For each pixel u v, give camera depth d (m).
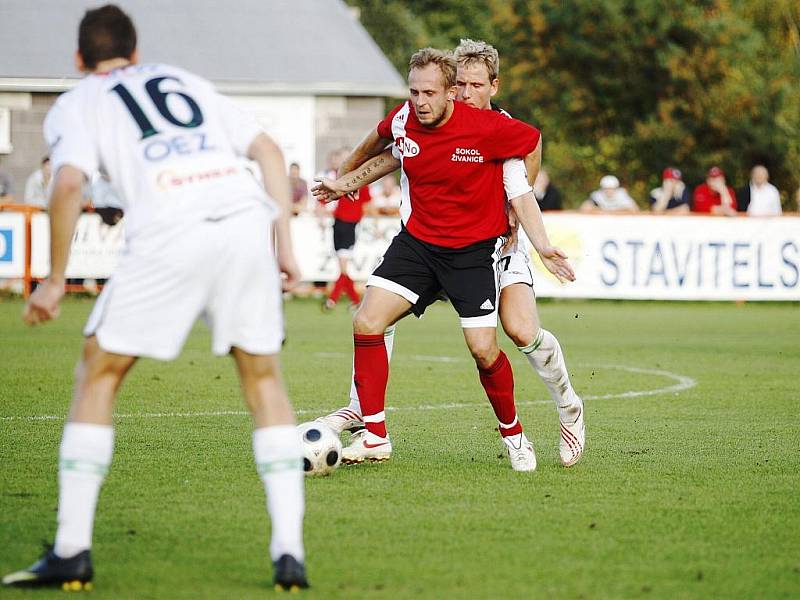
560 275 24.62
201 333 61.22
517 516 21.16
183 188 16.44
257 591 16.50
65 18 103.00
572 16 148.88
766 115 142.88
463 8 190.00
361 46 107.06
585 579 17.28
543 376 25.48
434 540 19.41
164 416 32.84
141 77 17.14
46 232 77.31
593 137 151.50
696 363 48.78
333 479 24.55
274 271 16.84
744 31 146.75
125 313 16.36
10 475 24.42
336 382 40.91
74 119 16.77
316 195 26.61
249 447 27.98
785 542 19.52
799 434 30.86
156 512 21.20
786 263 81.31
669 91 146.62
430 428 31.55
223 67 101.88
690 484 24.19
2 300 77.06
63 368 43.91
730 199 86.19
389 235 81.56
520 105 153.12
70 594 16.28
